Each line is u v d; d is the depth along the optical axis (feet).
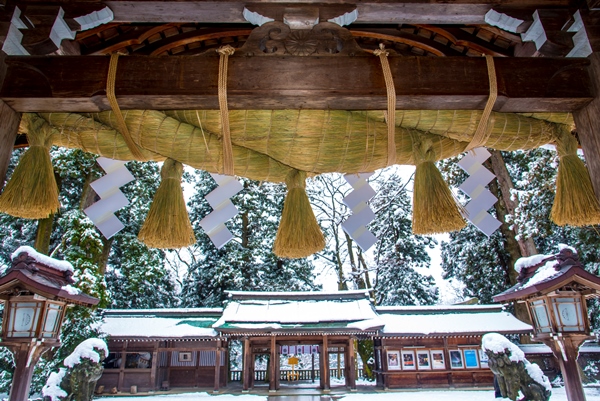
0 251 37.27
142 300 48.75
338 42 5.97
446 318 37.88
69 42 7.54
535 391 14.71
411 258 55.16
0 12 5.91
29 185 5.93
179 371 38.50
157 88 5.57
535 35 6.68
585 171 6.40
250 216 54.60
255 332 35.58
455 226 6.12
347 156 6.24
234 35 8.63
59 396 12.98
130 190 39.65
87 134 6.43
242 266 51.34
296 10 6.34
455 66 5.91
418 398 29.76
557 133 6.72
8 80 5.56
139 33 8.05
